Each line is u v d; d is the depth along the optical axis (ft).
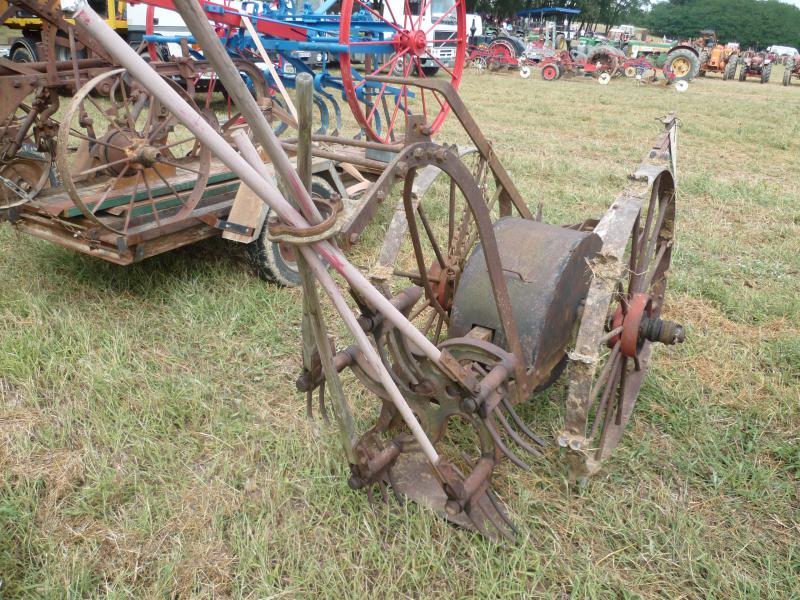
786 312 15.65
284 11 24.27
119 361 12.60
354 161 13.01
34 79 14.74
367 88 24.30
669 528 9.28
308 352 8.54
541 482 10.06
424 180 11.23
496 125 41.42
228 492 9.78
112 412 11.26
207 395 12.09
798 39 268.62
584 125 41.93
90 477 9.93
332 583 8.29
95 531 9.11
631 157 32.60
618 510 9.59
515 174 27.73
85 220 14.26
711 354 13.76
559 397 12.22
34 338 13.07
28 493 9.53
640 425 11.55
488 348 8.79
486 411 8.28
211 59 5.03
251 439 10.95
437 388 8.82
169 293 15.53
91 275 16.05
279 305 15.35
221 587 8.33
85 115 14.15
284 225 6.56
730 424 11.55
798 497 9.98
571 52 81.00
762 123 45.47
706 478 10.37
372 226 20.48
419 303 14.80
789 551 8.82
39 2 14.55
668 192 11.95
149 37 24.11
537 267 10.05
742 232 21.56
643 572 8.54
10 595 8.11
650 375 12.84
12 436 10.77
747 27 268.82
